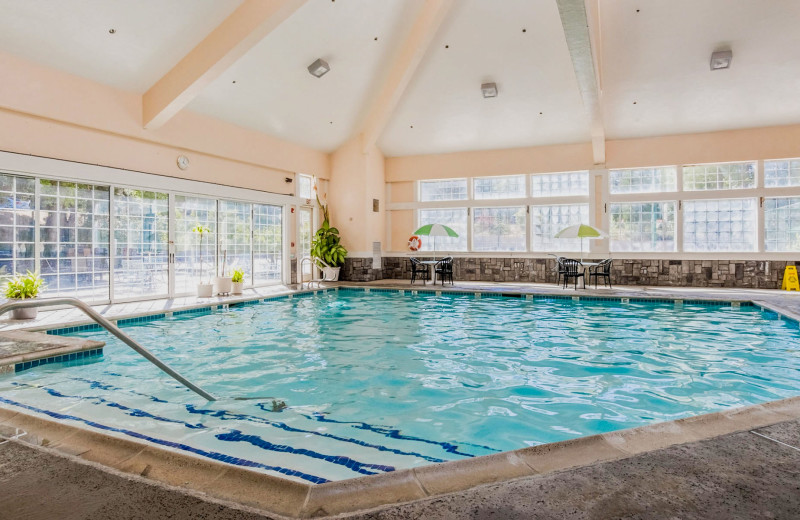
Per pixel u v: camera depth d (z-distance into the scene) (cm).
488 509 143
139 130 834
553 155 1241
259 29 691
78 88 742
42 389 384
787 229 1082
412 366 457
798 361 463
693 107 1033
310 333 627
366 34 890
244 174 1080
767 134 1070
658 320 704
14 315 639
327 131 1215
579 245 1238
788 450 184
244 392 378
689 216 1155
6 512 143
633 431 206
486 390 379
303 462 252
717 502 144
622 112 1070
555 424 306
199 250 989
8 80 658
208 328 663
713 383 392
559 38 891
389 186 1423
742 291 992
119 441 205
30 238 711
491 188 1333
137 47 730
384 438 286
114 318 678
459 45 931
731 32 826
